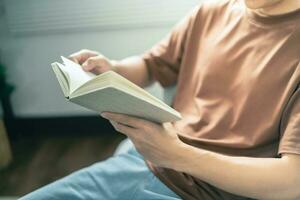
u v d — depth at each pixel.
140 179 1.05
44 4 1.87
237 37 1.03
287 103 0.88
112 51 1.99
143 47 1.96
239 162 0.85
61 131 2.26
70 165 2.02
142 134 0.82
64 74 0.83
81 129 2.26
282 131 0.90
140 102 0.71
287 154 0.83
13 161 2.09
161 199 0.98
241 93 0.98
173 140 0.84
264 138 0.94
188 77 1.18
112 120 0.82
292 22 0.91
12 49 2.03
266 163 0.84
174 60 1.26
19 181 1.94
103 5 1.85
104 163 1.12
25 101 2.19
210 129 1.04
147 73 1.29
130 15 1.86
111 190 1.02
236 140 0.98
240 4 1.07
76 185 1.02
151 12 1.84
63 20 1.91
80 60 1.12
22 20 1.93
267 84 0.93
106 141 2.19
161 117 0.78
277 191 0.83
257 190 0.83
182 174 1.01
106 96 0.71
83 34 1.95
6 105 2.16
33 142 2.23
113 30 1.92
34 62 2.06
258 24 0.97
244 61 0.99
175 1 1.80
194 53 1.17
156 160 0.87
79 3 1.85
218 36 1.08
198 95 1.11
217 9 1.12
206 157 0.84
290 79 0.88
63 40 1.98
